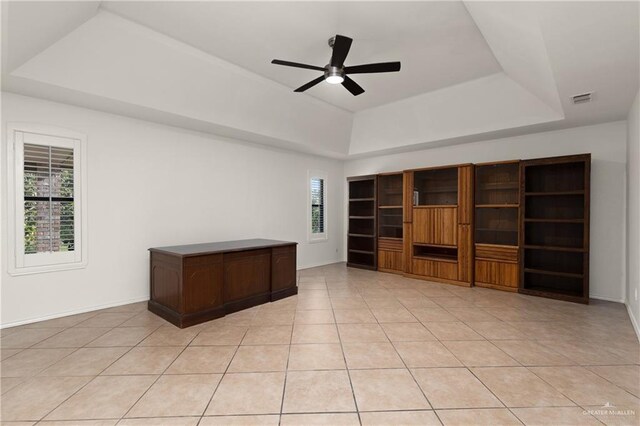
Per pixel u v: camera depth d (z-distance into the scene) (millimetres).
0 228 3150
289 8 2740
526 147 4992
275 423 1825
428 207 5547
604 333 3146
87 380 2271
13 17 2090
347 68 3043
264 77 4246
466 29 3070
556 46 2336
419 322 3479
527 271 4574
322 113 5430
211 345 2879
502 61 3490
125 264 4047
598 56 2473
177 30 3100
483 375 2357
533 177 4758
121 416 1879
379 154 6703
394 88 4648
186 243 4652
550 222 4617
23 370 2404
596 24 2047
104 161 3850
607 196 4289
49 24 2430
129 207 4074
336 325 3393
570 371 2414
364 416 1889
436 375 2359
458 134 5109
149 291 4176
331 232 7316
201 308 3471
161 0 2629
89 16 2689
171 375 2350
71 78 3062
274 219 6020
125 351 2744
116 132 3951
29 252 3334
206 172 4906
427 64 3846
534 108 4250
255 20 2926
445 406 1984
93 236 3768
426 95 4891
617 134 4223
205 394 2107
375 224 6457
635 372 2396
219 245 4195
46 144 3408
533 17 2055
